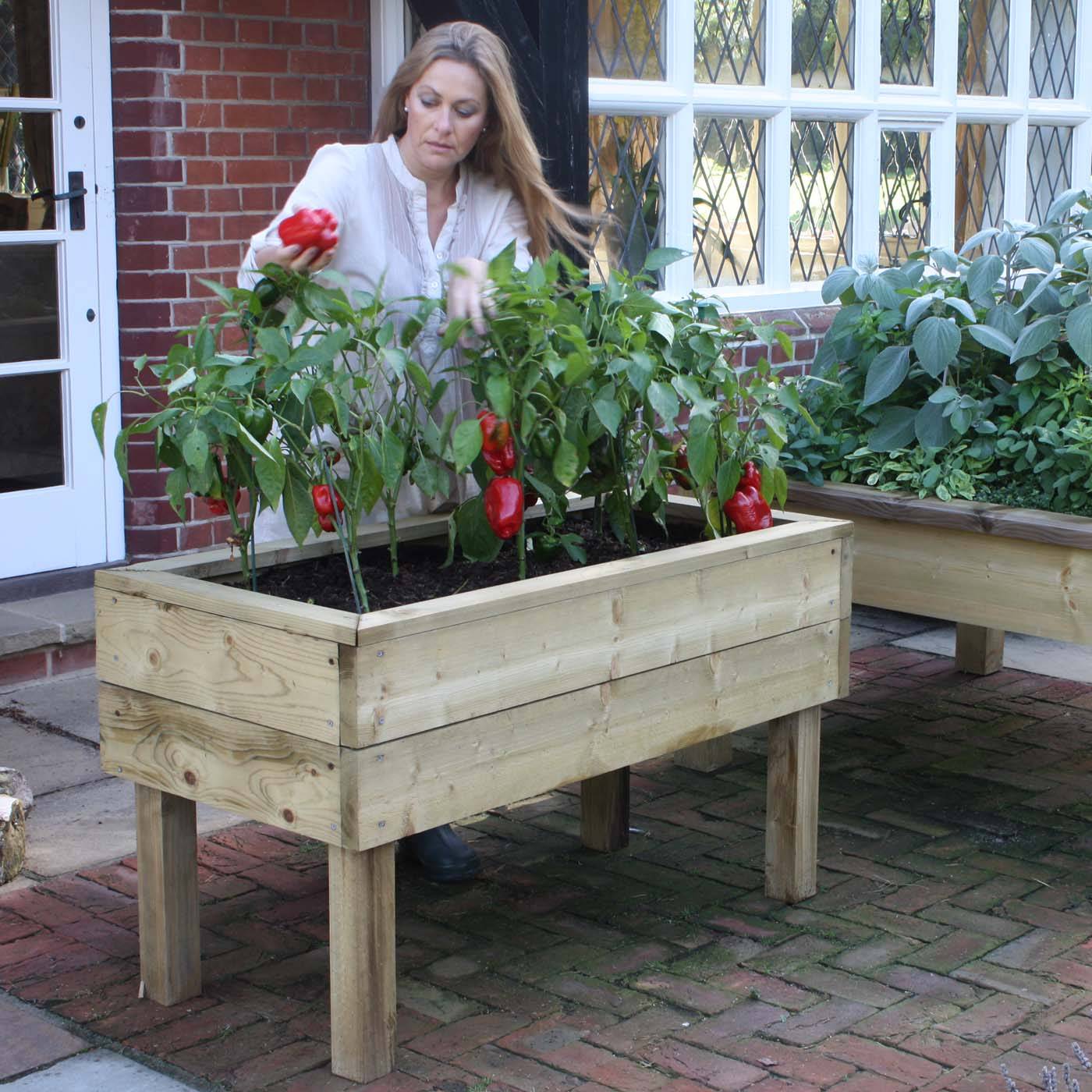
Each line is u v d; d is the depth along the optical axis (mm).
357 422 2824
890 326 4020
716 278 6016
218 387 2635
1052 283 3994
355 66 5277
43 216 4809
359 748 2410
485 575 3070
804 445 4008
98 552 5039
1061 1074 2604
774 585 3115
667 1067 2652
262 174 5098
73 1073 2623
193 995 2891
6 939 3121
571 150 4746
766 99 5973
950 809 3863
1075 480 3557
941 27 6590
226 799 2635
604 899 3338
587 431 2953
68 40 4762
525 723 2676
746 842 3652
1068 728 4473
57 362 4875
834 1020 2814
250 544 2904
